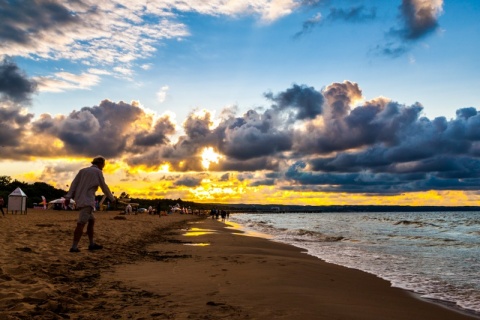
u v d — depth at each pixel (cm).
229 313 407
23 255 722
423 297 654
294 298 517
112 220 2931
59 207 5544
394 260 1179
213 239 1794
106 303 436
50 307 388
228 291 538
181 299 470
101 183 877
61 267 653
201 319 377
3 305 387
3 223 1777
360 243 1839
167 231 2341
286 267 873
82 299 450
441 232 2948
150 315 386
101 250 924
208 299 477
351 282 752
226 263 875
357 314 457
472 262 1137
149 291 514
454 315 532
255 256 1084
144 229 2128
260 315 407
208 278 645
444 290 722
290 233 2667
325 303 504
